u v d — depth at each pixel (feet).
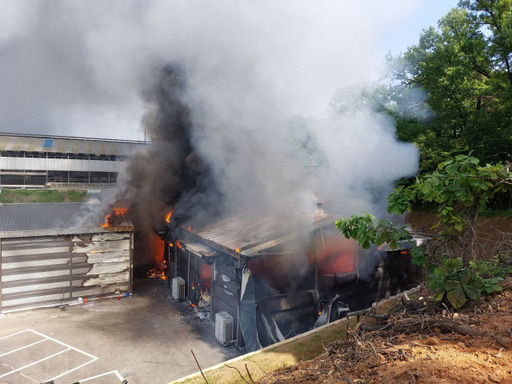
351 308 35.47
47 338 35.60
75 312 42.91
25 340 35.14
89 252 46.34
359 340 14.98
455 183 17.08
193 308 44.32
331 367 13.80
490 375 10.46
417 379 10.62
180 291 47.34
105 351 32.94
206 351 33.12
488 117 53.57
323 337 21.99
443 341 13.91
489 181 17.57
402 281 37.78
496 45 55.77
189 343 34.76
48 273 44.16
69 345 34.14
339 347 16.38
